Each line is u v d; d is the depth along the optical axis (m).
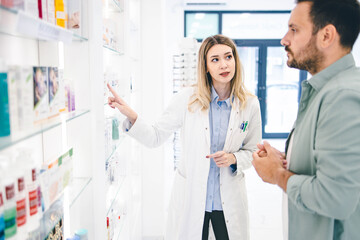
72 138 1.39
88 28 1.33
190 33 7.75
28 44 1.17
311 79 1.02
